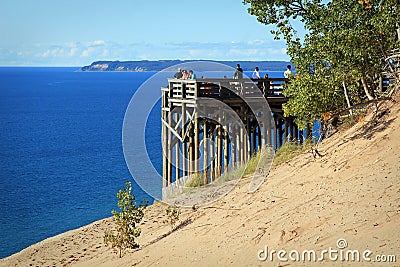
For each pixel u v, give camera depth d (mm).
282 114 22562
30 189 30750
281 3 17969
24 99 124812
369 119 14773
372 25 14461
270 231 10758
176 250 12086
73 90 169750
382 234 8969
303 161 15148
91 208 25422
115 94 145000
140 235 15164
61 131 63812
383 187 10680
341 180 12086
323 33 16031
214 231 12422
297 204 11758
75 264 14172
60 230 21766
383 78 17609
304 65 16438
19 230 22000
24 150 48406
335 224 9938
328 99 15383
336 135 16000
